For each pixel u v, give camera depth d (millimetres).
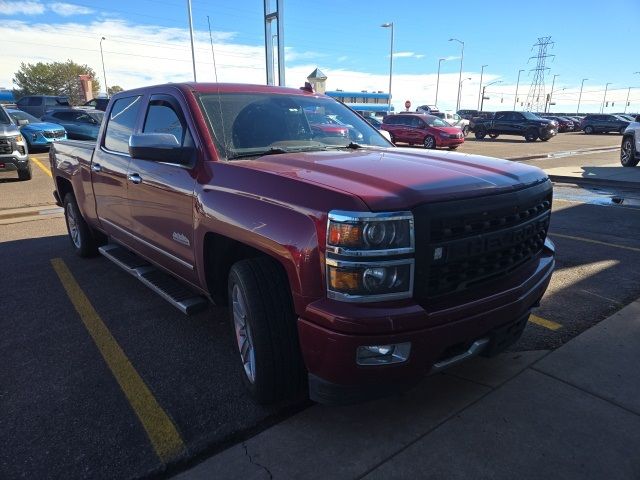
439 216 2281
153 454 2533
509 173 2830
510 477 2342
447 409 2859
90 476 2389
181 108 3496
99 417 2848
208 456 2527
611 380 3123
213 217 2912
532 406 2871
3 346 3734
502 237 2559
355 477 2359
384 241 2180
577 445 2549
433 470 2391
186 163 3236
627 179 11570
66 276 5320
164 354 3600
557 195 10078
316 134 3773
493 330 2623
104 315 4289
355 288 2197
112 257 4793
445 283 2369
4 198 10141
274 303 2619
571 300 4355
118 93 4695
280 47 16297
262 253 2893
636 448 2525
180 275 3639
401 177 2492
